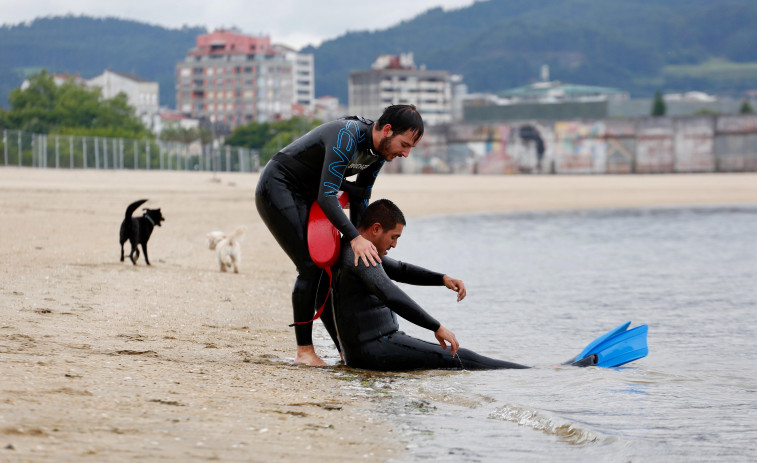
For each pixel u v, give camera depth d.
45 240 13.09
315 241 5.18
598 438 3.75
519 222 25.61
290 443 3.47
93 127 109.25
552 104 131.62
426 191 46.19
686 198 42.31
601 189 51.84
